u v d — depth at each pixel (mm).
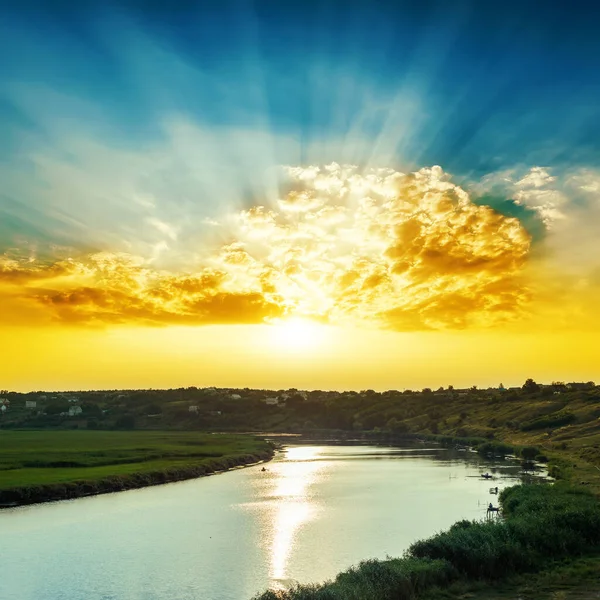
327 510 71938
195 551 52312
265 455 148750
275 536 57812
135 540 56750
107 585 43125
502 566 35438
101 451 132750
